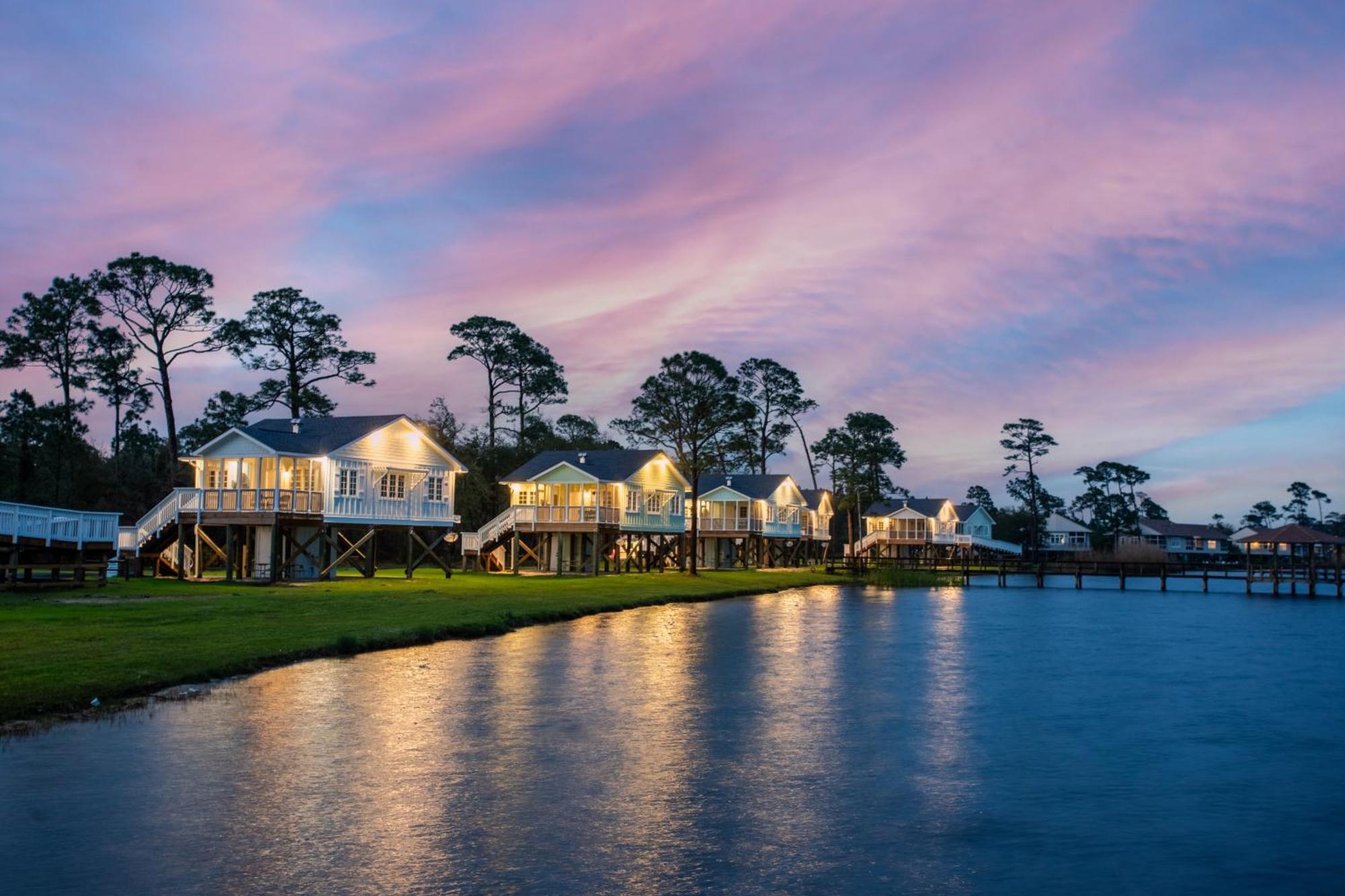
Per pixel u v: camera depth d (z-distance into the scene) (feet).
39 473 241.35
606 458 245.24
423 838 42.52
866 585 265.34
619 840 43.04
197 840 41.47
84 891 35.94
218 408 272.72
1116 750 62.64
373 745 58.23
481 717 67.15
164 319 231.09
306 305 253.65
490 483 289.12
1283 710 76.89
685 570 265.54
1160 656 111.04
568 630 121.08
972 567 352.69
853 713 73.05
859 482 400.06
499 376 314.76
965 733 66.90
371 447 169.37
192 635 88.99
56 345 229.66
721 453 264.93
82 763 52.06
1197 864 42.09
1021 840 44.68
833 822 46.57
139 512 248.11
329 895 36.17
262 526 158.20
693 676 88.12
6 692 63.62
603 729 64.59
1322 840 45.37
